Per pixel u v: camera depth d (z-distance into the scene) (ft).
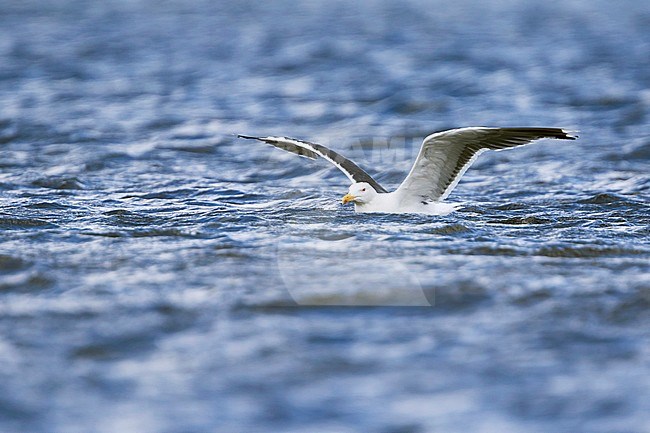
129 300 39.24
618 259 45.11
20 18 185.06
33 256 44.86
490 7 211.82
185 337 35.83
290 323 37.09
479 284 40.98
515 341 35.60
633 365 33.71
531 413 30.63
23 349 34.78
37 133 85.51
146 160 75.77
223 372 33.22
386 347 35.09
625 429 29.63
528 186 66.59
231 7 209.97
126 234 49.55
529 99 105.40
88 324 36.88
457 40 157.17
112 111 97.71
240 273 42.52
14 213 54.75
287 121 95.09
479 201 60.90
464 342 35.53
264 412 30.73
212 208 57.52
